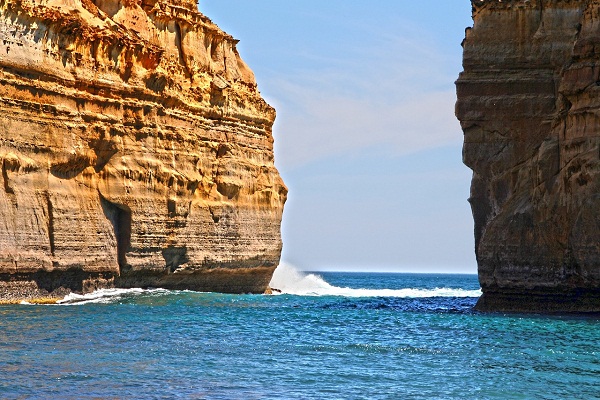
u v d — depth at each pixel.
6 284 60.62
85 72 69.12
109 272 70.06
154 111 74.75
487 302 62.09
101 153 70.19
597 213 54.72
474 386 34.12
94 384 32.84
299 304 72.56
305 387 33.53
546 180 58.94
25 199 62.50
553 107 61.19
